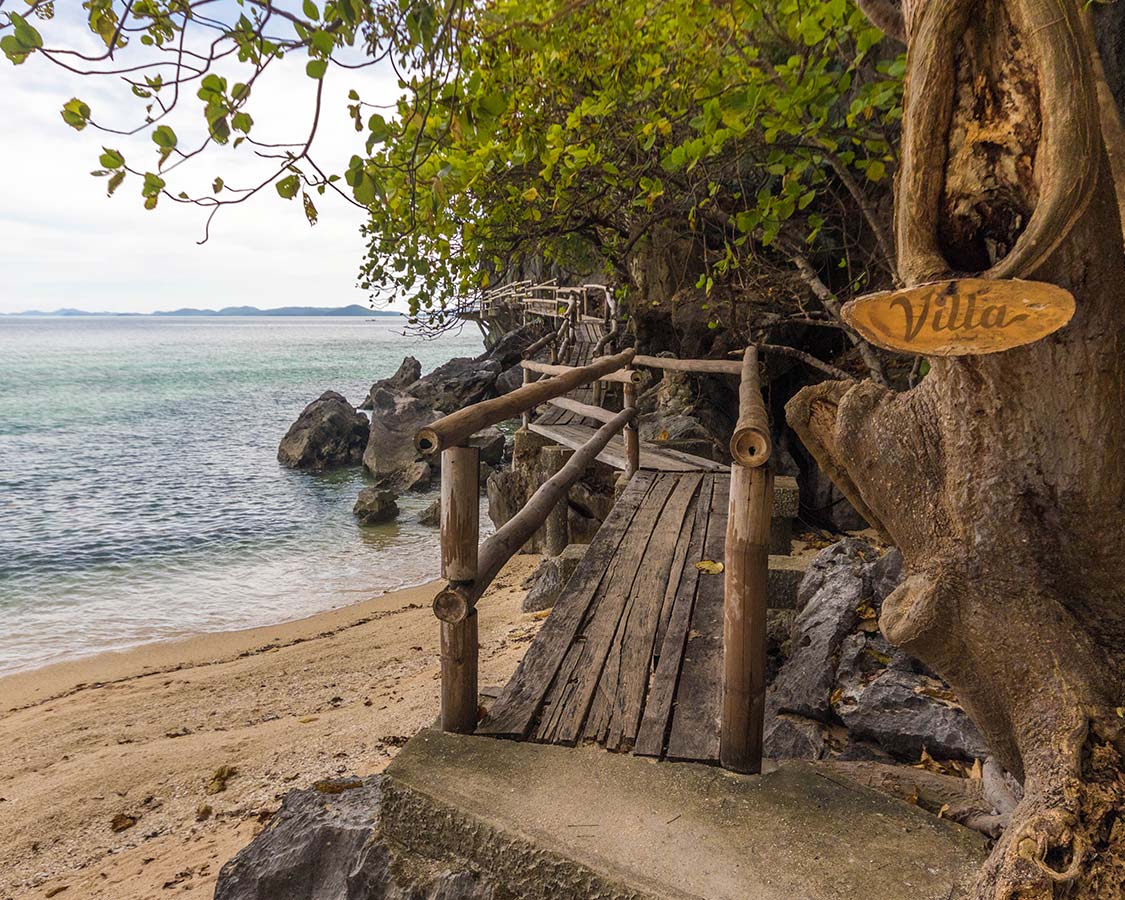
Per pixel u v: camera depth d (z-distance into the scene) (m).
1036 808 1.72
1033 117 1.59
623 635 3.70
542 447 10.21
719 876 2.14
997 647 1.93
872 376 7.08
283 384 53.72
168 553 14.99
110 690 8.17
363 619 10.37
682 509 5.75
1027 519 1.88
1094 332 1.68
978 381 1.84
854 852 2.23
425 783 2.58
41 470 23.80
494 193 7.42
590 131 6.15
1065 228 1.53
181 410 39.28
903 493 2.11
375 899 2.61
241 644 9.81
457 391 26.73
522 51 4.59
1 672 9.36
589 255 13.38
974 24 1.62
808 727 3.53
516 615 7.77
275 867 3.07
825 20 4.18
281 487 21.27
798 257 7.43
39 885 4.36
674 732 2.88
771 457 2.55
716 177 6.75
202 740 6.29
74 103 1.93
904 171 1.74
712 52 5.13
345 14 1.92
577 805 2.46
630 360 6.93
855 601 4.09
